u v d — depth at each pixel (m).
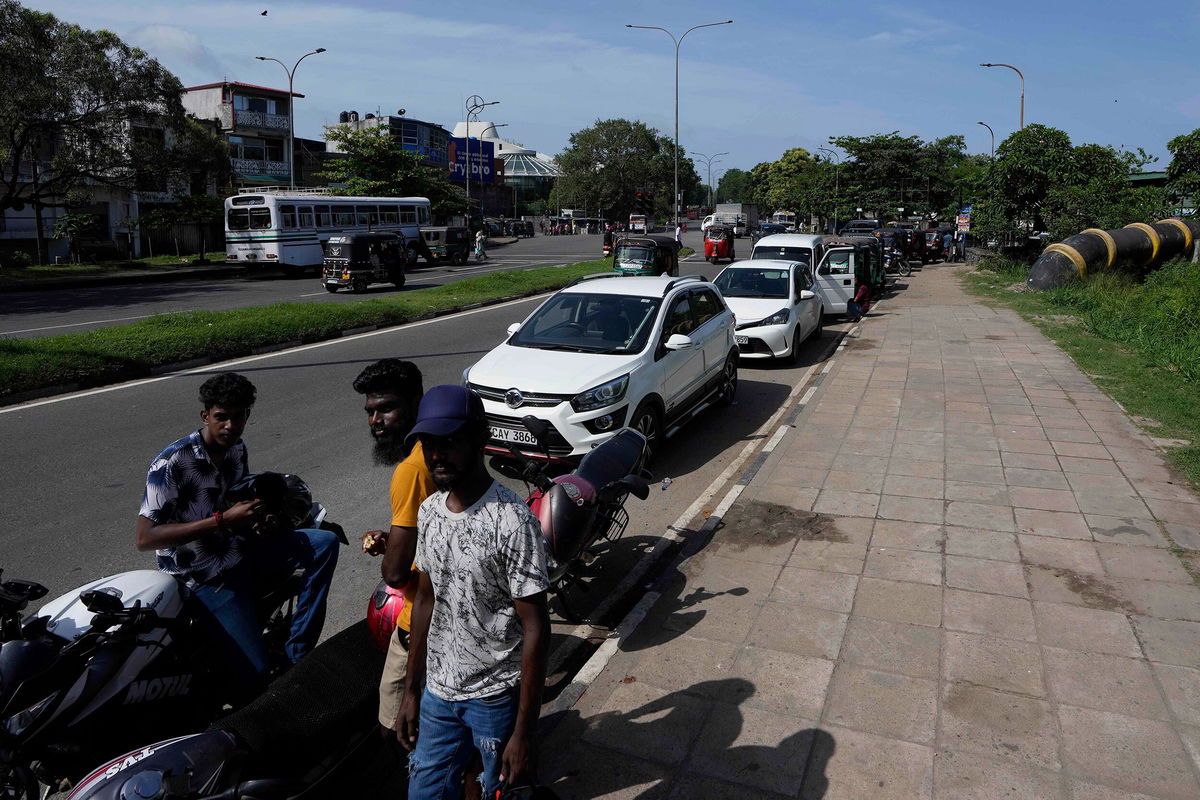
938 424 8.66
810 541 5.70
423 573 2.56
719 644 4.36
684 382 8.59
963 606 4.70
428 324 17.39
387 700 3.02
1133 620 4.50
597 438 7.11
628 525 6.43
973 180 31.52
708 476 7.65
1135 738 3.51
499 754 2.42
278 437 8.53
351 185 45.66
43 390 10.24
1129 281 22.02
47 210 35.91
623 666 4.17
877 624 4.52
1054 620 4.52
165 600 3.23
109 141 30.58
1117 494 6.45
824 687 3.93
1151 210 26.11
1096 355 12.52
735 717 3.71
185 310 19.66
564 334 8.20
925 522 5.97
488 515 2.32
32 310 19.67
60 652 2.88
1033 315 17.50
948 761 3.38
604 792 3.25
